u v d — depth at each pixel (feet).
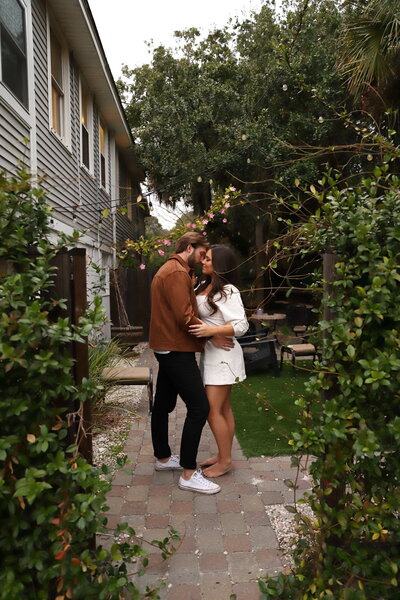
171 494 10.36
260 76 40.22
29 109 19.76
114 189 45.80
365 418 6.04
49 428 5.94
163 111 47.65
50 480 5.78
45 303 5.86
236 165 42.68
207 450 13.20
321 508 6.29
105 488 5.96
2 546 5.70
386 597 6.23
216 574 7.57
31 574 6.03
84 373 6.51
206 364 11.11
